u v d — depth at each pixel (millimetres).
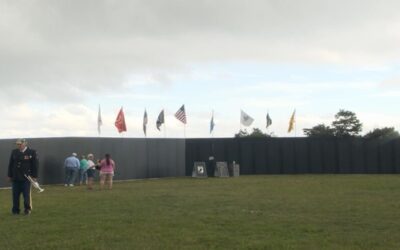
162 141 40844
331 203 17781
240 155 43969
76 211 16062
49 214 15461
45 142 32406
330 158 43938
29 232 12266
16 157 15539
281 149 44250
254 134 59125
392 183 28250
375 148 43344
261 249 10273
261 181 31797
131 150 38156
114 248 10438
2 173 29578
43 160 32219
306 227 12641
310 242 10867
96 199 19906
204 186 27359
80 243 10922
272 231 12156
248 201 18656
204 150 43562
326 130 69938
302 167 44125
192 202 18422
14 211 15602
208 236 11547
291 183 29141
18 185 15617
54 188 27844
